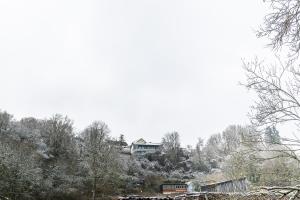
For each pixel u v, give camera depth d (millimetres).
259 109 5047
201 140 90875
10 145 38469
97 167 48062
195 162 83625
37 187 35625
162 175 73000
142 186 61344
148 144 96500
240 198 10328
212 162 78500
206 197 20578
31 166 35344
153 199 28516
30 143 51781
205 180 40094
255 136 5152
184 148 96500
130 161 70500
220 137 80062
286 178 5422
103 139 58906
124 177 58656
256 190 5871
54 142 58344
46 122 66500
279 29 4594
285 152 4891
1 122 52438
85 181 47531
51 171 41594
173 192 59625
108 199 45688
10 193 30391
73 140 63375
